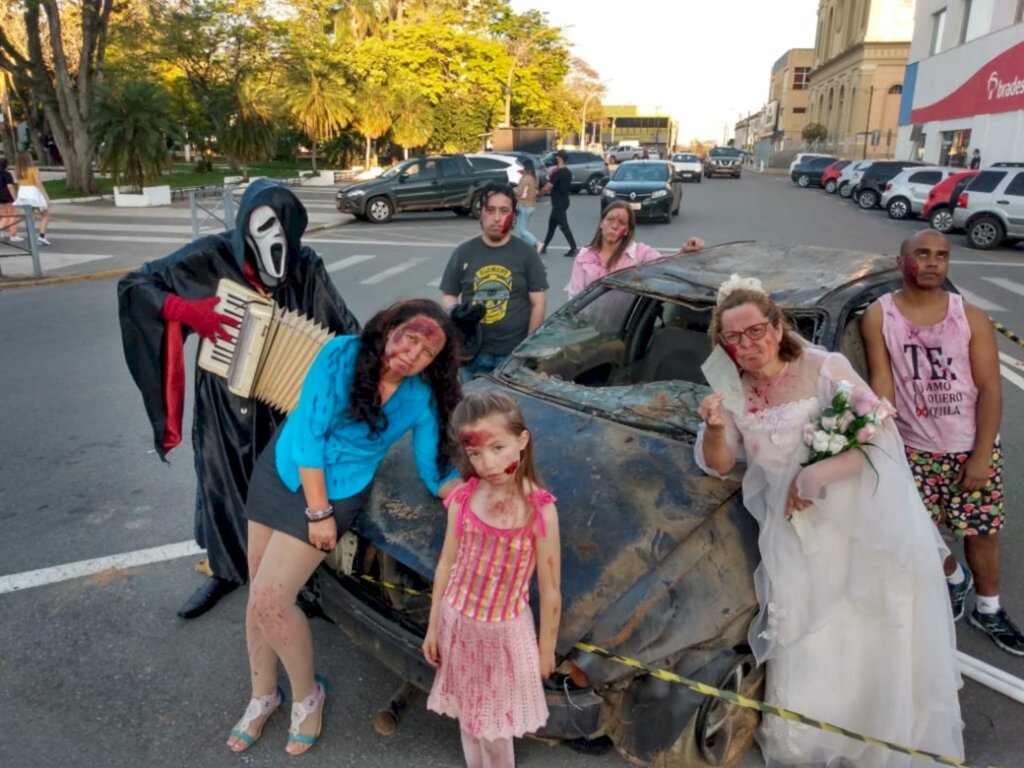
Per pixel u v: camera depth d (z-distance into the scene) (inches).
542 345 155.1
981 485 124.7
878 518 95.3
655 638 95.0
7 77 1182.9
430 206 807.1
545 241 578.6
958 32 1178.0
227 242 126.4
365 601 109.4
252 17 1194.0
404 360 96.5
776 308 99.7
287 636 105.6
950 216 735.7
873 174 978.7
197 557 163.3
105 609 145.4
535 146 1672.0
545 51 2052.2
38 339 326.6
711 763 103.8
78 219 730.2
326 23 1574.8
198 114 1261.1
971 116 1112.2
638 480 113.3
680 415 128.8
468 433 86.2
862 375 132.3
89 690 124.3
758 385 103.3
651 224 778.2
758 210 949.2
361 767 109.2
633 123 5108.3
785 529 99.7
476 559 90.5
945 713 99.2
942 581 98.8
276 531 103.7
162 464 208.1
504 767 100.9
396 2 1704.0
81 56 909.8
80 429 231.5
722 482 111.5
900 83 2007.9
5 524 175.5
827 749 102.4
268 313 122.2
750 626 102.2
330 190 1204.5
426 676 101.5
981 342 121.3
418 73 1512.1
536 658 91.7
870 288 137.3
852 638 99.3
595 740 108.1
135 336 124.1
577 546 103.2
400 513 113.0
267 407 132.5
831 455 95.4
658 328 165.8
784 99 3321.9
